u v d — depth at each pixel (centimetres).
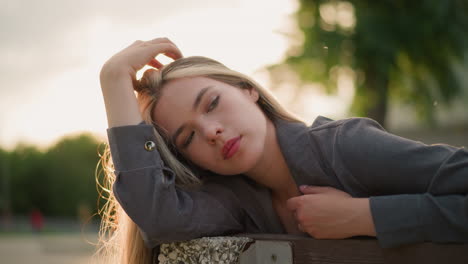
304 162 153
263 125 161
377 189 139
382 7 928
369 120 148
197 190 159
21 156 4581
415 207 118
